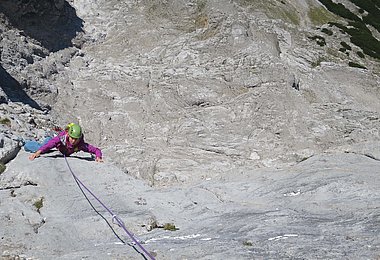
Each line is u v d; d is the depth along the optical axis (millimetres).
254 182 12414
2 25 20875
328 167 13453
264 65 22438
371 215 8859
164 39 26609
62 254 7277
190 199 10852
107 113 19281
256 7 34656
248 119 18938
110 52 25516
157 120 19297
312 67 28375
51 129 15312
